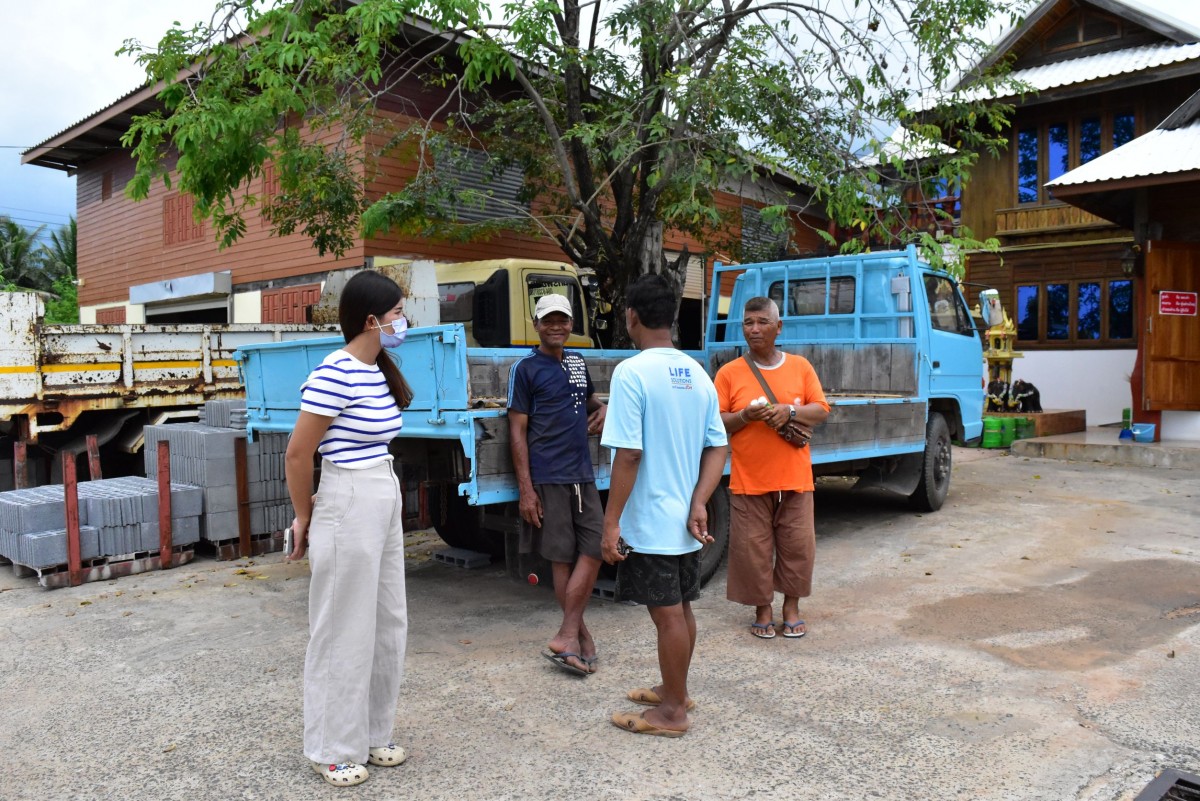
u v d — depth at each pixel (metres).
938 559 6.21
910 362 7.39
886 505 8.39
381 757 3.15
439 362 4.43
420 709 3.65
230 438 6.45
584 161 8.56
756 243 10.84
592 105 8.31
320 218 10.70
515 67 7.70
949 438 8.19
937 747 3.25
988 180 16.95
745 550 4.48
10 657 4.39
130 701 3.79
